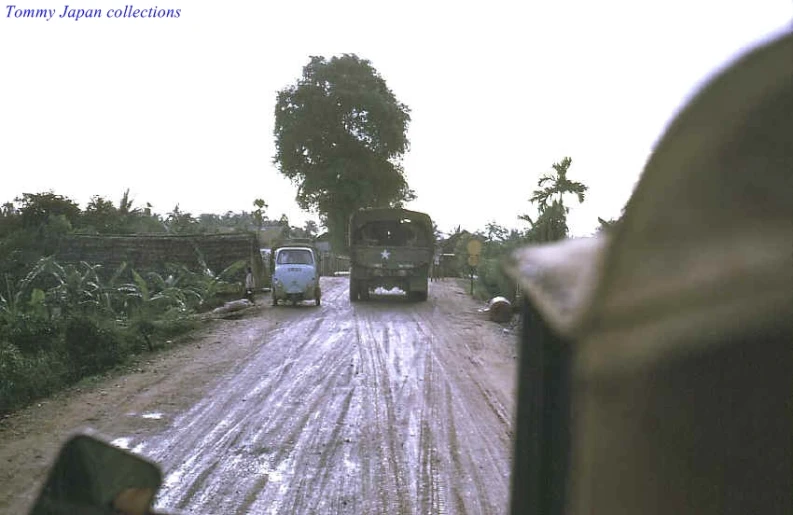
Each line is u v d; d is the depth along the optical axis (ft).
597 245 3.16
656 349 2.56
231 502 19.57
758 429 2.77
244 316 71.20
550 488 3.85
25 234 88.17
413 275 88.79
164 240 97.40
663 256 2.45
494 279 83.15
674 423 2.78
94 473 5.66
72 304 64.49
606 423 2.82
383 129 199.41
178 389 35.14
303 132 197.36
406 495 20.17
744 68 2.25
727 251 2.39
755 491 2.85
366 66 204.44
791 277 2.34
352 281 89.20
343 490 20.56
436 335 55.88
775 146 2.31
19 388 32.71
